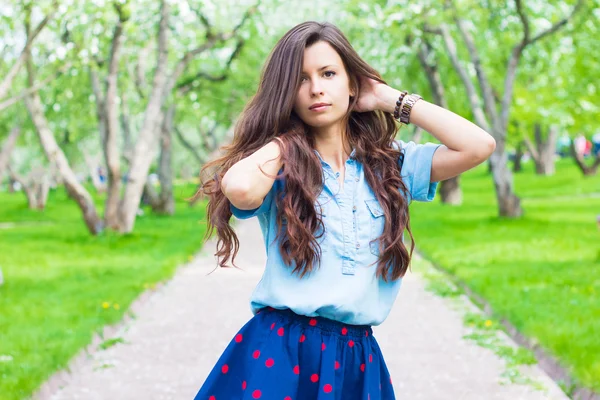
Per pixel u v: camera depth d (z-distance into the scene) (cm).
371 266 226
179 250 1367
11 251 1416
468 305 829
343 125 234
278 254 225
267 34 2044
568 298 788
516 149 4094
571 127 2220
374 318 228
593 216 1914
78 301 837
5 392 484
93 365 602
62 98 2156
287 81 221
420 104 230
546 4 1862
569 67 2077
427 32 1925
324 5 2169
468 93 1848
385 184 230
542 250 1223
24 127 2792
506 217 1869
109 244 1513
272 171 215
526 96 2212
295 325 223
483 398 512
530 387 528
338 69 225
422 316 779
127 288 923
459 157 227
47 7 1305
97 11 1393
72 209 3158
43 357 578
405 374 575
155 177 5778
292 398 217
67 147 3578
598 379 490
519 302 766
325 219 223
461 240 1409
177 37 1945
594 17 1784
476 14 1844
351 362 227
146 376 573
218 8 1839
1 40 1467
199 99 2473
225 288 980
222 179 211
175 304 870
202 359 623
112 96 1645
